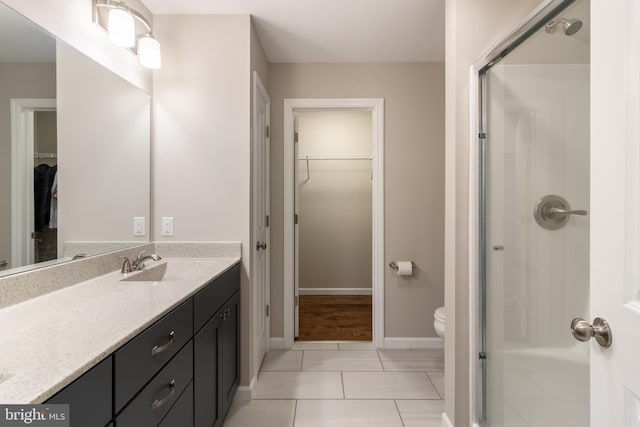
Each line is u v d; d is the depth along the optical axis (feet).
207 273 5.31
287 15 6.81
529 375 4.39
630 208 2.21
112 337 2.79
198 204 6.74
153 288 4.42
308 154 14.40
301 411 6.36
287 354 8.79
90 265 4.92
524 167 4.46
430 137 9.01
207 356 4.90
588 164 3.52
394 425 5.96
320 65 8.97
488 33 5.36
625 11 2.24
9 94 3.61
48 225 4.23
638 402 2.17
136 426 3.02
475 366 5.39
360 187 14.44
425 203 9.05
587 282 3.58
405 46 8.17
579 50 3.55
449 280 5.68
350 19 6.98
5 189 3.60
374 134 9.13
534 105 4.24
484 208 5.33
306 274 14.52
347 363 8.29
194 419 4.41
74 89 4.62
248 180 6.75
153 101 6.70
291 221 9.12
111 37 4.99
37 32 3.99
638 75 2.14
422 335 9.14
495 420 5.11
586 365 3.56
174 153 6.72
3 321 3.17
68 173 4.54
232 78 6.73
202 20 6.73
